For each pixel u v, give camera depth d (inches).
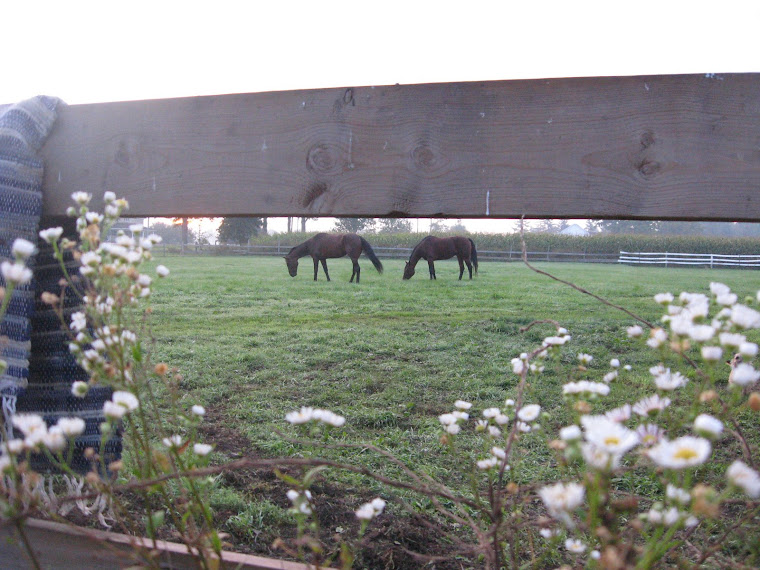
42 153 65.6
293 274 647.1
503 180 56.1
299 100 60.0
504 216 57.0
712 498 28.4
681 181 53.6
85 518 59.7
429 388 185.9
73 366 66.3
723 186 53.0
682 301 43.7
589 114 55.0
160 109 63.1
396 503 88.7
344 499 91.0
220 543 42.7
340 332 288.0
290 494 41.8
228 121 61.6
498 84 56.4
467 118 56.9
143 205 63.5
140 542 46.4
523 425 49.9
